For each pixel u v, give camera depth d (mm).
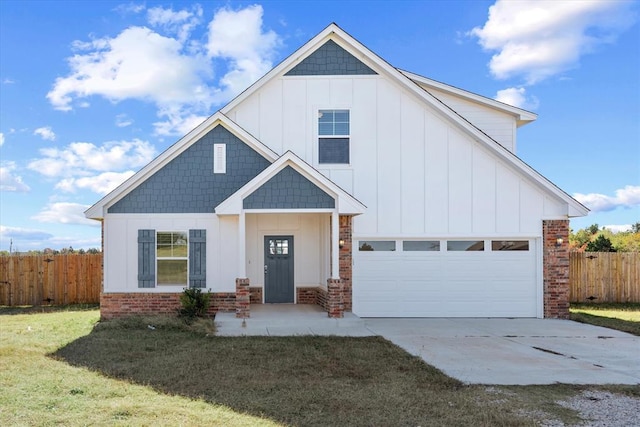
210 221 13820
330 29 14625
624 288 18594
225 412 5863
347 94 14742
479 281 14562
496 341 10883
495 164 14688
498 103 16047
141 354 9078
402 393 6797
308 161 14617
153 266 13617
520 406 6270
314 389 6926
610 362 8922
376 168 14617
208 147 13953
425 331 12094
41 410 5840
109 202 13562
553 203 14648
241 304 12633
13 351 9094
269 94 14719
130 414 5730
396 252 14523
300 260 15477
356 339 10891
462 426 5527
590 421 5738
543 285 14508
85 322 13062
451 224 14570
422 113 14734
